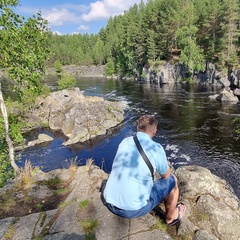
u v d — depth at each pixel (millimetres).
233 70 43094
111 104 27203
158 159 2926
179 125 22484
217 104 29984
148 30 60594
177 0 62469
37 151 18828
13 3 6848
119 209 3027
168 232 3309
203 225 3547
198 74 51531
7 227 3615
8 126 7812
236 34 44812
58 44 124750
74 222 3533
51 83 60156
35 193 4781
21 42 7047
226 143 17406
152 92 42969
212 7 48250
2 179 7523
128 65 71562
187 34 52781
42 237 3328
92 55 104875
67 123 23094
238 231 3559
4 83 8570
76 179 5277
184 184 4250
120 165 3004
